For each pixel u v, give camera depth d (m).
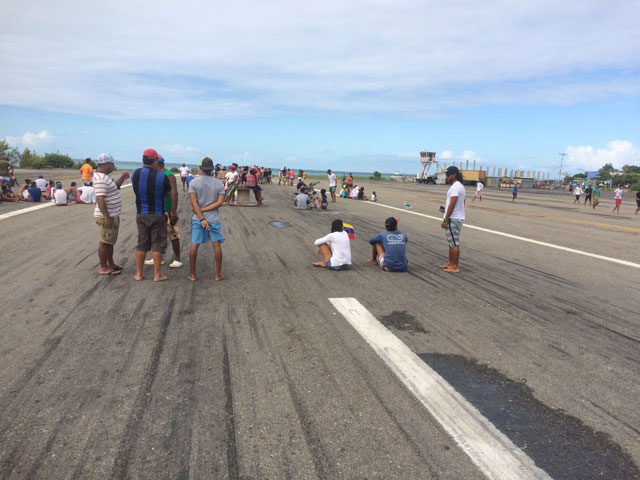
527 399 3.00
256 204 17.53
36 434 2.42
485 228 12.88
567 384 3.23
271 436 2.46
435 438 2.50
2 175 15.43
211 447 2.35
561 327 4.48
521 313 4.91
